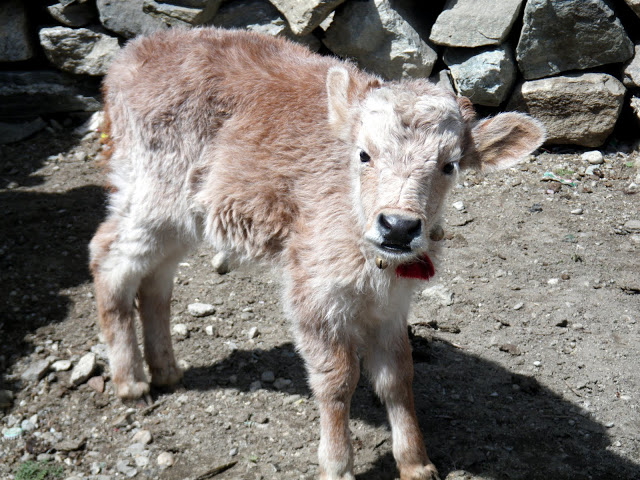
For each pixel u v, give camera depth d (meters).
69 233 2.67
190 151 1.97
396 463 1.93
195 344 2.29
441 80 3.13
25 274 2.49
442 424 2.06
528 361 2.25
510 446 2.01
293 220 1.89
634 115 3.05
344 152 1.86
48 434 2.02
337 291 1.83
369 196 1.73
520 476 1.93
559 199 2.86
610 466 1.96
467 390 2.16
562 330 2.34
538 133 1.81
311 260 1.84
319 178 1.86
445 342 2.31
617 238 2.69
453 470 1.95
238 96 1.95
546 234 2.71
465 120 1.82
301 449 1.99
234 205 1.92
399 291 1.86
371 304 1.86
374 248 1.69
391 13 3.07
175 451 1.99
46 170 3.01
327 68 1.99
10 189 2.88
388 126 1.72
